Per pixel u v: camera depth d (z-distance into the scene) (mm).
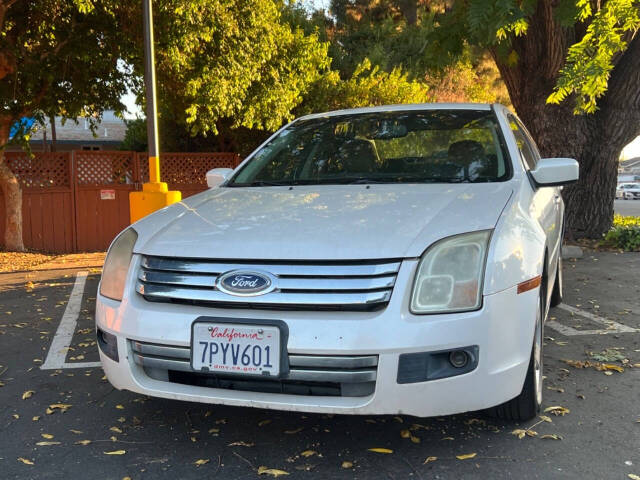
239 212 2824
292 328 2236
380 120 3883
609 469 2395
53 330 4734
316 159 3605
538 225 2863
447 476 2352
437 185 3025
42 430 2838
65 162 10984
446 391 2254
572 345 4113
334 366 2217
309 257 2307
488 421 2824
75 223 11078
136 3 7898
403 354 2201
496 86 24688
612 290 5910
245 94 9914
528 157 3918
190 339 2340
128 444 2672
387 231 2402
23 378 3594
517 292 2418
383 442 2641
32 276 7465
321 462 2479
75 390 3375
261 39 9266
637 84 8719
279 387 2352
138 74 9633
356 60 19422
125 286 2541
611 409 2986
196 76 8875
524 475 2355
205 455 2557
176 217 2883
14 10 8688
